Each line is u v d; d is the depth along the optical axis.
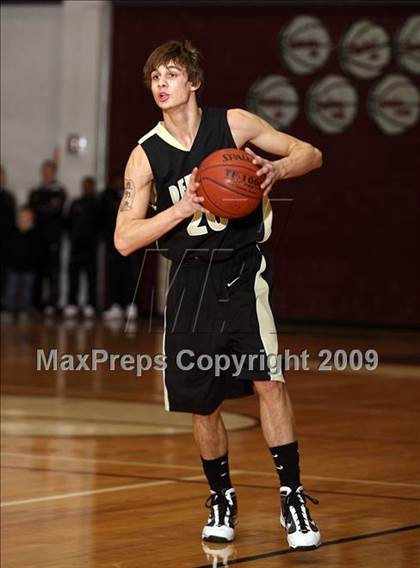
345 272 28.97
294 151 6.87
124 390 15.33
